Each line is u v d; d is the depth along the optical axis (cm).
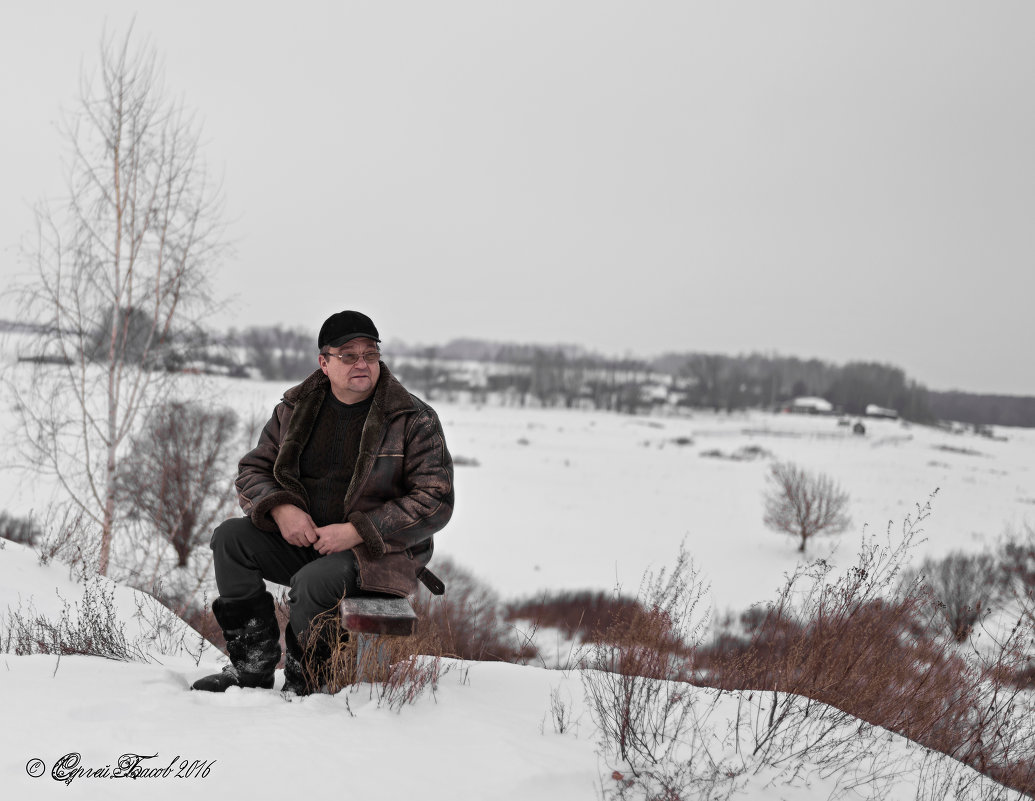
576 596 2167
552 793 237
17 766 218
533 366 18525
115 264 1367
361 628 285
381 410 319
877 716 350
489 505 4644
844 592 376
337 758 237
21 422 1311
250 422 1586
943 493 5706
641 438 10325
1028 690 366
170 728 253
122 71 1367
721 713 324
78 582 703
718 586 2644
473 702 312
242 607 318
